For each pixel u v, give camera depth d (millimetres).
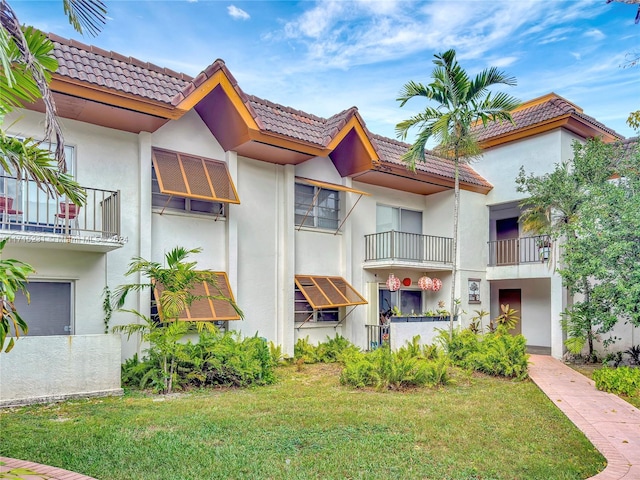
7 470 6117
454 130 17703
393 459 7352
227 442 7984
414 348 16859
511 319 23516
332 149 17438
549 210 19891
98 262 13539
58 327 12906
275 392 12250
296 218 19016
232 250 16406
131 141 14625
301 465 7031
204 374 12633
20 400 10344
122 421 9070
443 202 23234
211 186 15477
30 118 12719
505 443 8234
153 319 14391
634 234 14320
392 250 20172
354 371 13195
